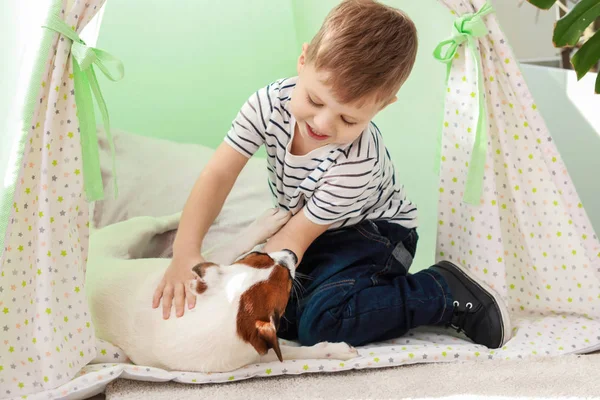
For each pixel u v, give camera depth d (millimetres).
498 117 1685
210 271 1425
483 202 1701
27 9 1357
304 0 2309
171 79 2422
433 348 1546
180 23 2363
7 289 1340
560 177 1693
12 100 1346
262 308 1383
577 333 1624
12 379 1345
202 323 1375
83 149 1415
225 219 2107
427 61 1907
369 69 1399
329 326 1576
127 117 2434
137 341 1440
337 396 1345
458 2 1644
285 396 1344
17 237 1346
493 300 1649
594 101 2242
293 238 1627
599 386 1362
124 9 2293
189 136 2516
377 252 1711
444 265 1745
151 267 1586
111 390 1381
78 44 1349
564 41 1834
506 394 1338
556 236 1703
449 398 1326
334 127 1467
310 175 1621
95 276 1585
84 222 1444
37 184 1358
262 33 2428
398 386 1383
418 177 2080
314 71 1421
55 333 1361
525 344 1591
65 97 1378
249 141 1676
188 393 1356
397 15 1495
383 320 1605
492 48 1680
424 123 1995
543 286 1738
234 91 2488
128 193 2162
